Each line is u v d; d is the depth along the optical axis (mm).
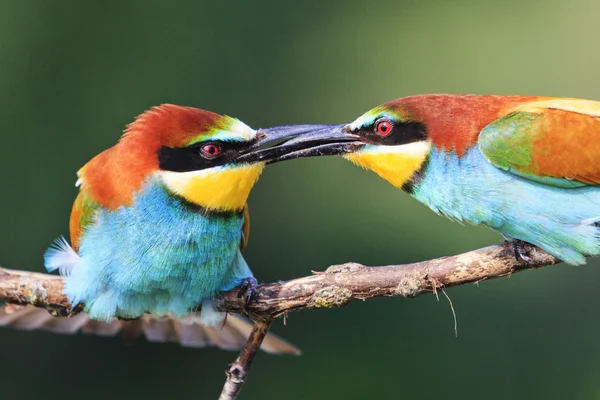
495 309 12930
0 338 12664
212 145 8227
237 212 8398
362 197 13641
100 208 8258
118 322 9234
